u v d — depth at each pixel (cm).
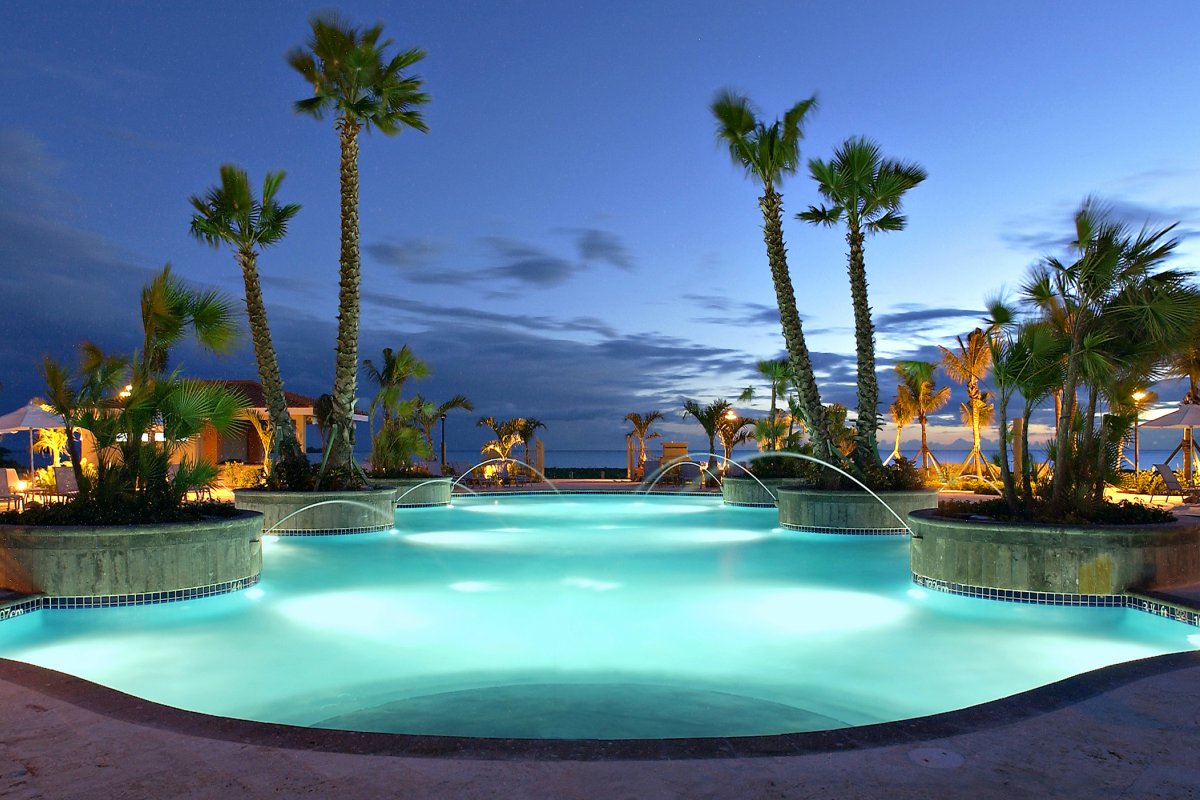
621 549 1149
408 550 1146
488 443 3105
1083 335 776
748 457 2070
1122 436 823
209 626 668
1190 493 1817
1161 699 384
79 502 773
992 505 827
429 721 441
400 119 1608
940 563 782
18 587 713
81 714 363
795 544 1212
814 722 441
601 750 318
